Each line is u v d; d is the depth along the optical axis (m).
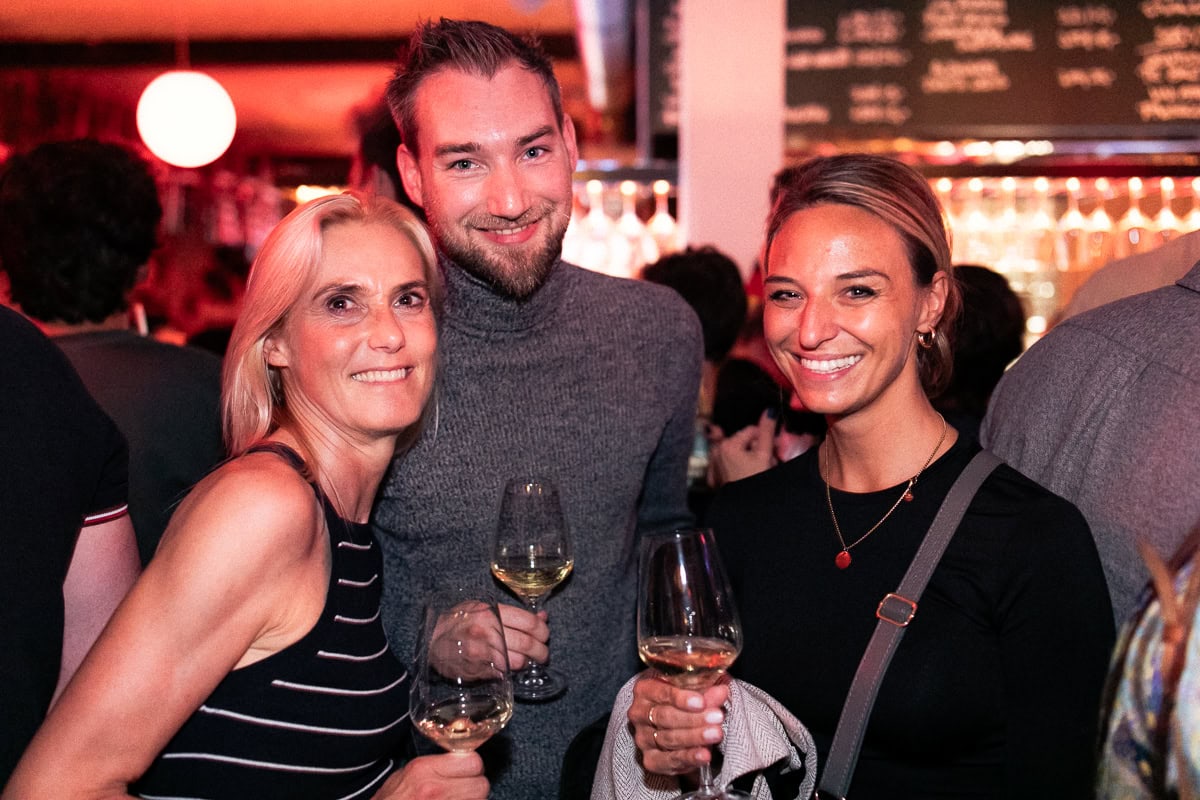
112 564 1.52
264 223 7.49
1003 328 2.38
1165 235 4.76
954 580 1.42
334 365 1.46
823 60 4.73
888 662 1.41
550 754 1.88
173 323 6.23
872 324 1.45
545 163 1.73
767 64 4.52
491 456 1.85
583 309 1.93
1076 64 4.67
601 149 7.38
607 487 1.94
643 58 4.88
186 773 1.32
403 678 1.53
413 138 1.77
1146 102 4.65
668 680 1.33
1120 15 4.64
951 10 4.69
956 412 2.31
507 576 1.75
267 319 1.46
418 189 1.83
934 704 1.39
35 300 2.25
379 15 5.38
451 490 1.84
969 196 4.88
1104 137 4.68
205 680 1.28
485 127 1.68
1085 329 1.51
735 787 1.47
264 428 1.50
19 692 1.30
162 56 5.72
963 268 2.46
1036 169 4.67
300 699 1.36
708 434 2.88
